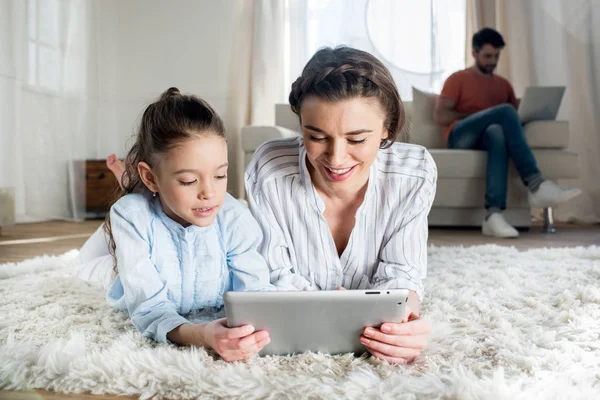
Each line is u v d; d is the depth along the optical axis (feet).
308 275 4.37
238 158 15.67
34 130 12.35
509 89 12.45
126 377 2.98
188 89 15.83
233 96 15.66
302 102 3.44
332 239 4.22
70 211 13.03
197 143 3.56
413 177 4.13
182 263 4.09
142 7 15.60
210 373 2.99
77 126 13.28
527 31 14.34
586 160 13.38
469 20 14.80
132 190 4.19
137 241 3.88
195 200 3.65
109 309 4.52
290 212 4.20
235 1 15.49
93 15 14.51
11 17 11.44
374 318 3.23
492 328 3.98
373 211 4.17
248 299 3.15
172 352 3.22
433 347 3.52
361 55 3.46
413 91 12.94
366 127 3.37
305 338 3.32
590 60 13.48
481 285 5.42
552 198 10.36
